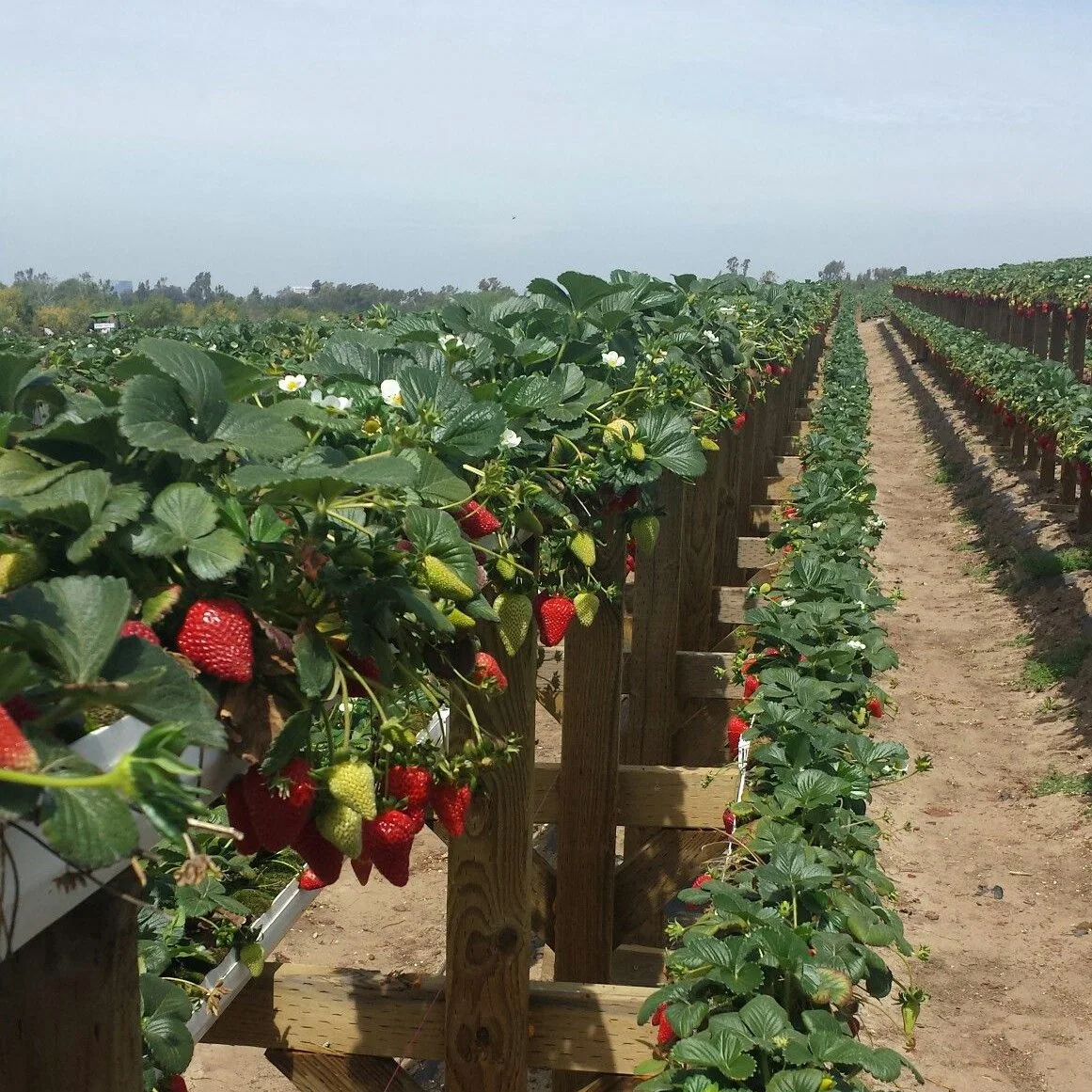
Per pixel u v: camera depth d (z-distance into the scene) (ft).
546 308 13.50
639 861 17.08
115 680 3.78
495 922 10.71
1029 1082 17.99
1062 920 22.79
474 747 6.28
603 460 11.30
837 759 14.64
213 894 10.16
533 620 10.64
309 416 6.02
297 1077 11.23
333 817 5.28
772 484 41.68
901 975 20.88
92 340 34.09
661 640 21.58
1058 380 55.26
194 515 4.77
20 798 3.11
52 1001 4.23
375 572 5.63
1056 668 35.88
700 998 10.06
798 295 69.72
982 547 53.16
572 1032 11.33
